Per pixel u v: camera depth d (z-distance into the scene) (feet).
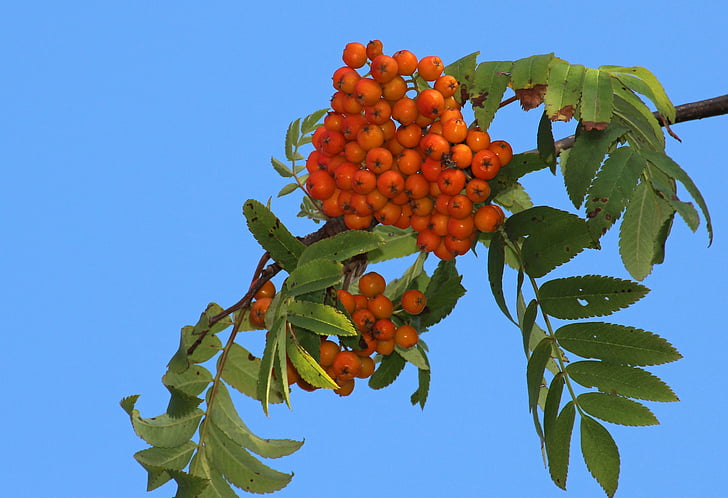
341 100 10.55
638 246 10.74
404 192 10.57
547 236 10.68
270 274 11.20
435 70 10.28
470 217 10.59
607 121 9.77
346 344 11.31
